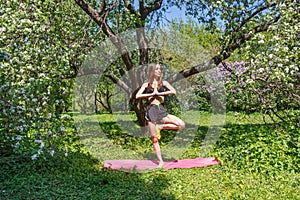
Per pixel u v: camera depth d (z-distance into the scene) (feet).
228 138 28.50
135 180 17.56
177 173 19.04
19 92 18.19
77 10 27.66
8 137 18.54
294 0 19.57
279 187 15.79
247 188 15.88
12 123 18.22
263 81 19.63
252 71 19.11
